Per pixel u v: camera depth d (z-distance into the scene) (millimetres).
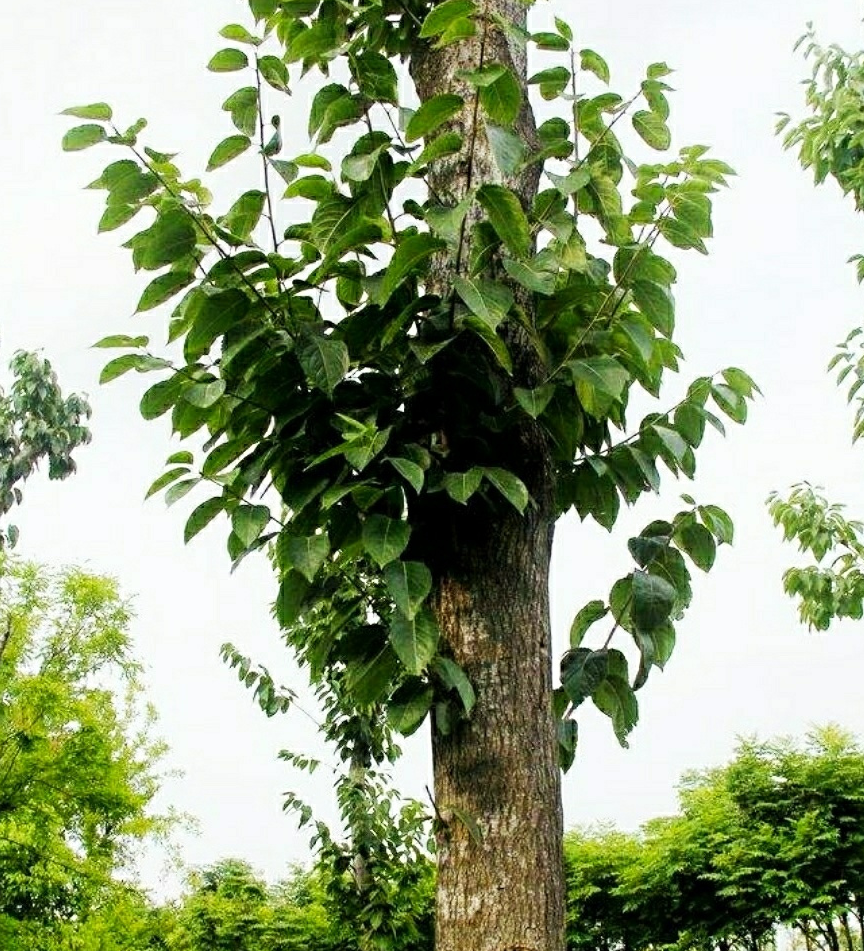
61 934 7270
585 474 2725
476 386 2238
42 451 18578
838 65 6621
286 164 2396
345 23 2611
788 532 6898
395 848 8250
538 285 2061
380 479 2244
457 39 2082
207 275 2309
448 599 2146
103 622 8289
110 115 2271
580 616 2773
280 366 2314
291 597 2512
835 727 10375
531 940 1805
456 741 2008
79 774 7613
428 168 2465
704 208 2469
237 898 13188
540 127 2621
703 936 10000
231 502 2398
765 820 10148
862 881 9234
